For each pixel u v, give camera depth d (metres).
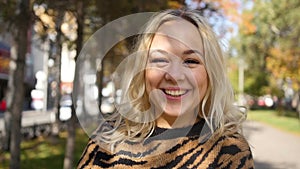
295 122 27.80
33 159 9.91
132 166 1.54
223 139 1.52
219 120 1.55
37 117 25.45
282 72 24.61
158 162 1.52
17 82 7.20
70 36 7.36
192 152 1.51
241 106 1.70
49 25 6.83
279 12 22.88
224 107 1.60
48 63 24.42
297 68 23.33
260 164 10.66
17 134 7.17
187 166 1.49
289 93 49.56
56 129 15.04
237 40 30.48
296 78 24.27
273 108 56.06
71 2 5.96
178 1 6.33
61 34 7.21
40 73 34.88
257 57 32.28
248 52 31.62
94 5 6.03
